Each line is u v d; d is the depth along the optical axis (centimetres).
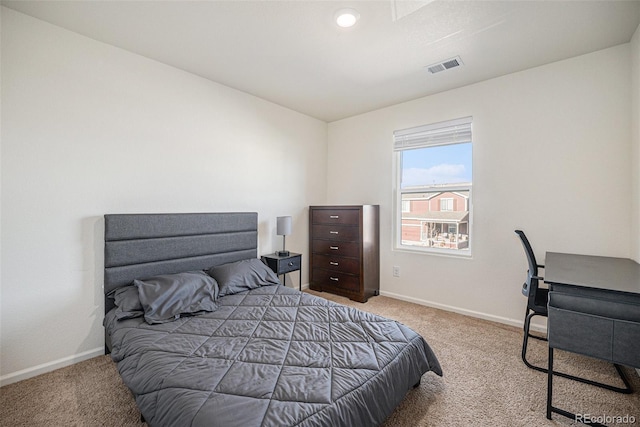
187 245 268
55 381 190
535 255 267
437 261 327
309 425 107
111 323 198
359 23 202
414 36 217
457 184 321
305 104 362
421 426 152
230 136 313
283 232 344
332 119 423
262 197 347
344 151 417
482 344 241
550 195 260
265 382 127
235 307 220
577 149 247
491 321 290
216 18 197
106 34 216
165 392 124
